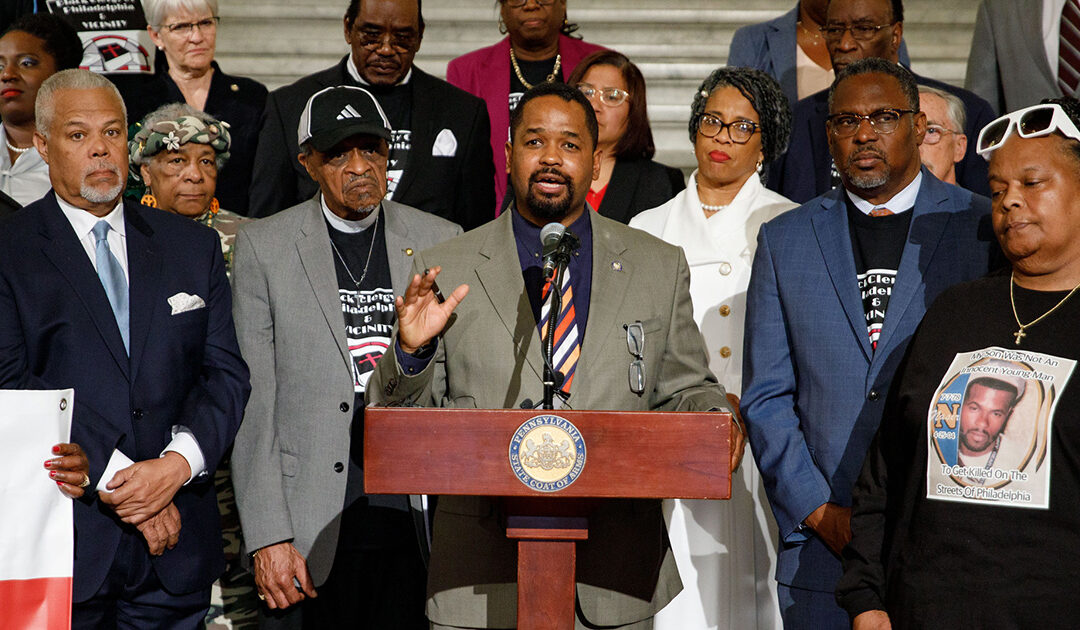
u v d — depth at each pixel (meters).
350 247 13.20
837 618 11.46
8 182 15.86
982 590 9.16
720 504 13.33
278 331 12.62
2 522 10.48
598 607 10.23
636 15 24.30
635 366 9.88
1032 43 18.67
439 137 15.98
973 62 19.52
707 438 8.71
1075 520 9.06
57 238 11.39
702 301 13.90
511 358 10.50
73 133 11.33
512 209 11.32
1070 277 9.87
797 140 16.23
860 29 15.98
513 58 18.20
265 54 23.66
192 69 17.47
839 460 11.45
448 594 10.39
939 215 11.87
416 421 8.71
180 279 11.72
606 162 16.47
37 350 11.14
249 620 13.96
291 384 12.54
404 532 12.72
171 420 11.48
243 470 12.38
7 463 10.52
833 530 11.32
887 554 10.10
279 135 15.97
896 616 9.66
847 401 11.52
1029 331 9.70
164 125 14.32
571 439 8.72
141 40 17.45
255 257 12.78
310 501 12.31
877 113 11.92
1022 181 9.90
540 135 10.71
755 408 11.97
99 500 11.16
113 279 11.51
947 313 10.21
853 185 12.13
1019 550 9.13
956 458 9.52
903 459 10.09
